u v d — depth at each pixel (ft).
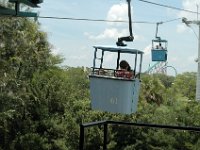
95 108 40.63
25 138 111.55
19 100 102.32
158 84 135.33
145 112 123.13
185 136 116.98
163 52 149.89
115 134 118.42
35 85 114.52
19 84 100.37
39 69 107.65
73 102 124.77
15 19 95.76
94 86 40.16
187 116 122.11
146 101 131.64
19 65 101.50
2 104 96.89
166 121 120.57
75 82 143.54
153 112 125.49
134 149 119.14
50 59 111.96
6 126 106.32
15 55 97.91
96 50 39.93
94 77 39.99
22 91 104.27
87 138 115.44
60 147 114.01
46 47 108.37
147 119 119.55
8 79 97.09
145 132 121.08
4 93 96.78
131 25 39.45
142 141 120.47
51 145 114.62
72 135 118.42
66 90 124.98
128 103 39.78
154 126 21.88
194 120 121.08
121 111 39.81
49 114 119.44
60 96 121.29
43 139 113.50
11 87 98.02
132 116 120.06
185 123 120.88
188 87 197.57
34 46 100.78
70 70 152.25
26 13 29.58
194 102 131.13
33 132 114.42
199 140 115.34
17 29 96.94
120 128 120.37
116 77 39.22
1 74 96.89
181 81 200.44
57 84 121.08
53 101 120.47
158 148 118.11
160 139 119.14
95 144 116.06
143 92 131.75
